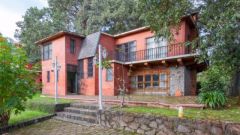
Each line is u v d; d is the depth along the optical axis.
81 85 20.66
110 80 17.98
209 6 8.57
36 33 32.25
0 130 8.12
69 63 20.62
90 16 29.08
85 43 21.25
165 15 9.35
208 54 9.53
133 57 18.83
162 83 17.03
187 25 15.91
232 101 9.50
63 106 11.14
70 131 7.88
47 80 22.39
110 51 20.33
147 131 7.12
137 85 18.59
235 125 5.46
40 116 10.09
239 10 7.38
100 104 8.99
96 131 7.75
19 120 9.32
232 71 9.48
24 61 8.70
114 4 28.45
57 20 33.81
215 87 9.23
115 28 27.58
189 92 16.31
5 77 8.08
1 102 8.29
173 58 15.25
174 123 6.51
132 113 7.62
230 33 8.09
